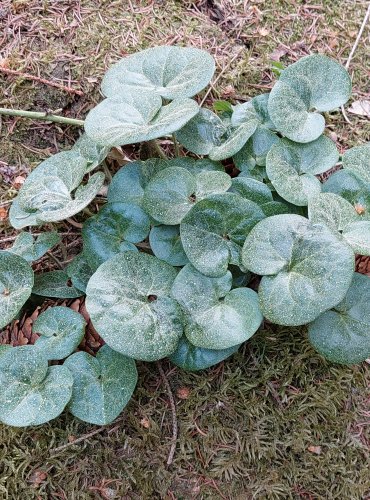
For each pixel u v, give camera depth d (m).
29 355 0.29
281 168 0.32
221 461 0.30
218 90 0.39
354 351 0.29
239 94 0.39
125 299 0.29
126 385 0.29
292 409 0.31
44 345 0.29
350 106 0.40
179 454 0.30
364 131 0.39
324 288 0.27
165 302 0.29
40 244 0.32
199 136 0.34
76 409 0.28
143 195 0.31
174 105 0.31
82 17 0.39
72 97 0.37
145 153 0.37
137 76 0.34
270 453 0.30
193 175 0.32
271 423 0.31
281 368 0.32
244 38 0.41
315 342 0.29
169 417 0.31
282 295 0.27
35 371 0.28
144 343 0.28
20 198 0.32
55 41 0.38
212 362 0.29
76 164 0.32
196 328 0.29
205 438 0.31
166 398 0.31
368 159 0.33
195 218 0.30
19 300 0.30
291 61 0.41
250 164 0.34
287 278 0.28
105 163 0.36
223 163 0.36
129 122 0.31
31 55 0.37
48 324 0.30
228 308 0.29
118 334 0.28
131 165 0.33
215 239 0.30
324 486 0.30
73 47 0.38
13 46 0.38
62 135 0.37
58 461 0.30
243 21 0.41
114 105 0.32
